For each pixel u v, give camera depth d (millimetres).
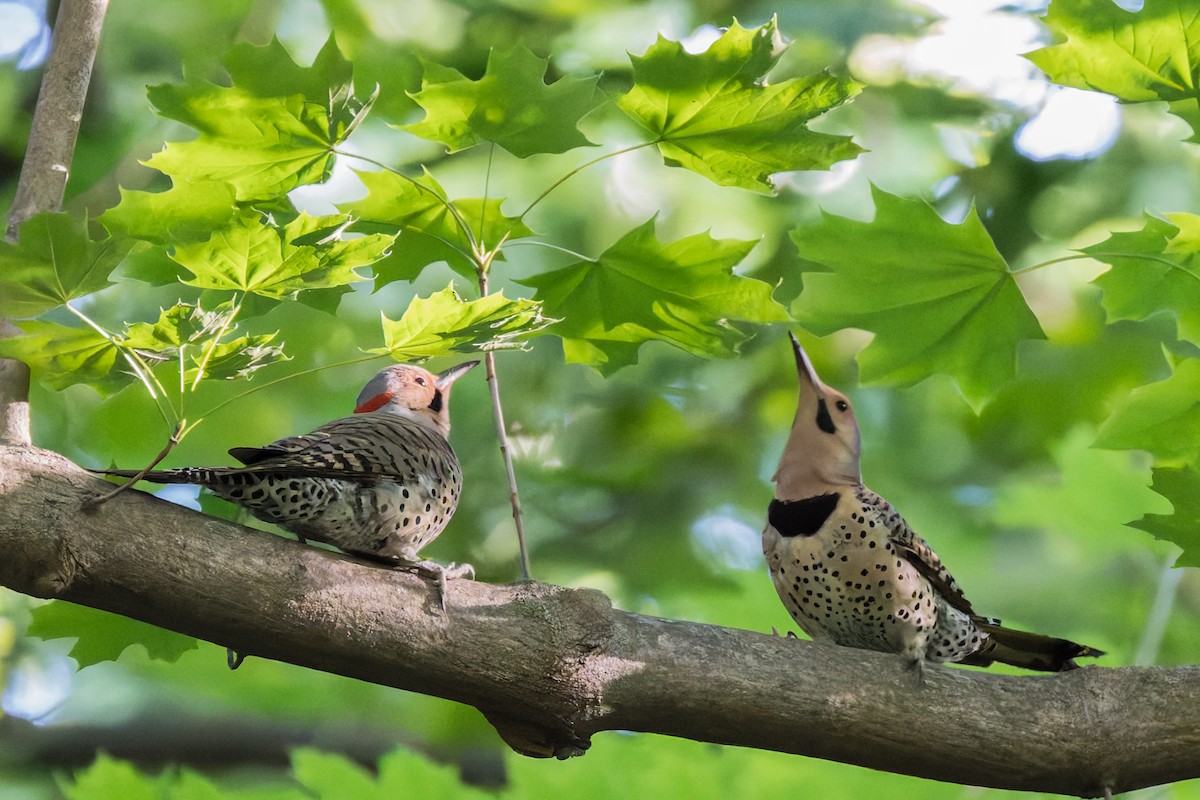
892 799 8500
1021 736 6355
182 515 5629
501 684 5859
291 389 13898
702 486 15359
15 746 13453
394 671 5797
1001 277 7113
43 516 5359
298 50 13680
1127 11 6359
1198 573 12242
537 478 14914
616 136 14492
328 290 6785
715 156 6473
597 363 7324
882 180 14477
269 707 13484
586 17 14500
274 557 5660
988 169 15141
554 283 6918
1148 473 10484
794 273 14641
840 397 8328
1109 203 14820
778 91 6180
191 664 13422
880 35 14516
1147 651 9859
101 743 13312
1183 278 7234
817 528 8047
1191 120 6645
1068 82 6621
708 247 6707
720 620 10883
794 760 8695
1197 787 8656
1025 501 10719
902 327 7371
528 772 8570
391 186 6578
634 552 14750
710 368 15961
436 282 14242
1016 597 13039
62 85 6414
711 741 6234
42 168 6250
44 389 13188
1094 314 14945
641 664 6016
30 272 5168
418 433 6891
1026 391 15250
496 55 6047
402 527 6520
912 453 15273
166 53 13078
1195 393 7195
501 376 15180
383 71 13797
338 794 8914
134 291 13172
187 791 9609
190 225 5875
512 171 14273
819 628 8297
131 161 10609
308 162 6188
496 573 14523
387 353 5590
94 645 6996
